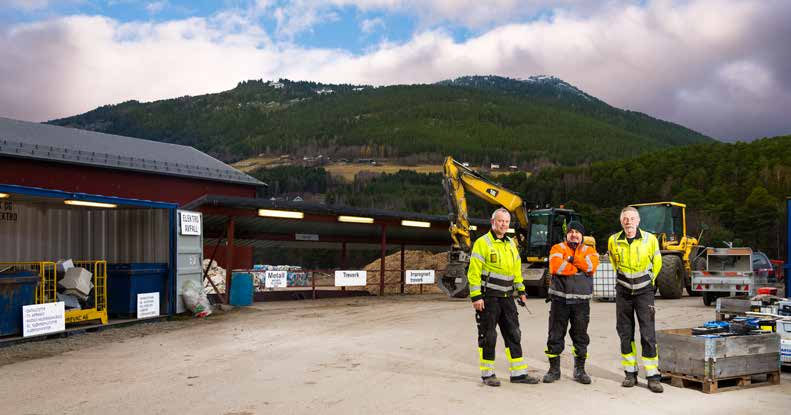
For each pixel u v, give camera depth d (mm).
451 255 23219
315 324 14844
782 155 74125
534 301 21734
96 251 16734
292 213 21703
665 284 21234
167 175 32750
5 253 14930
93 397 7328
